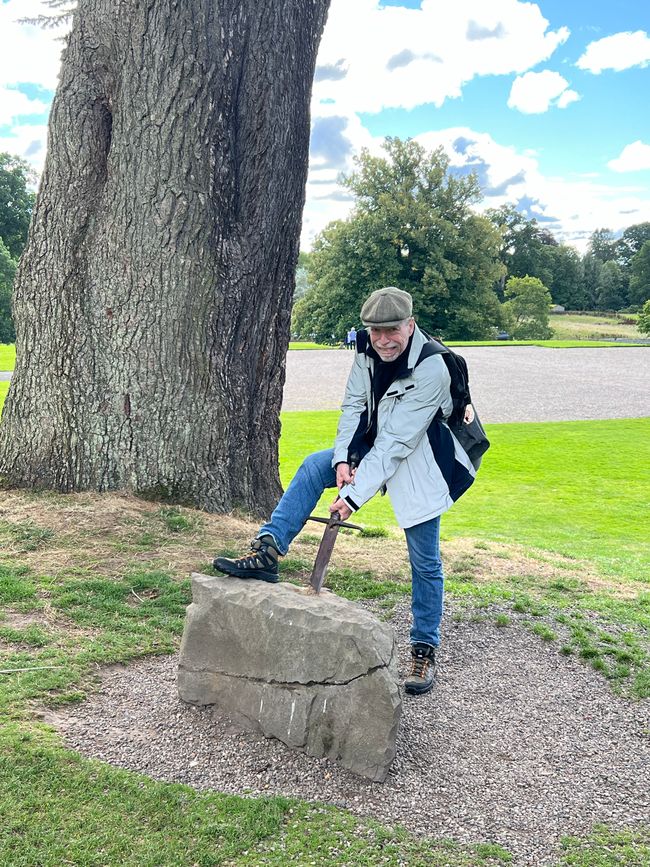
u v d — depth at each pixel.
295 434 18.36
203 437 6.45
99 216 6.32
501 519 11.03
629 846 2.76
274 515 3.60
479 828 2.83
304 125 6.94
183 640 3.54
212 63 6.16
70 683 3.70
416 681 3.89
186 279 6.28
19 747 3.04
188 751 3.21
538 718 3.72
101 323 6.33
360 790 3.01
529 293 80.06
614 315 105.50
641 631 4.93
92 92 6.26
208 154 6.25
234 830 2.69
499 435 19.03
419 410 3.59
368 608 5.05
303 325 61.44
